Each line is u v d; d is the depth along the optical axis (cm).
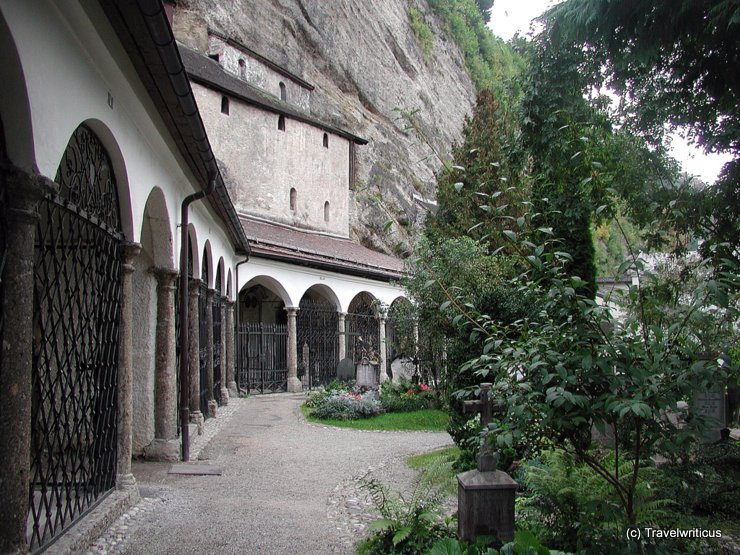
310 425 1309
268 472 823
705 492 530
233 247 1720
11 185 363
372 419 1412
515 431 379
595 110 757
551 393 346
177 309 1002
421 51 4862
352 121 3600
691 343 385
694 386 346
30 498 418
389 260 3008
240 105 2481
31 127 367
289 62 3353
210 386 1308
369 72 3994
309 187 2795
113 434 598
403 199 3672
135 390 846
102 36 455
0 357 360
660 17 573
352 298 2402
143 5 399
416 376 1770
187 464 841
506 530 434
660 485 478
